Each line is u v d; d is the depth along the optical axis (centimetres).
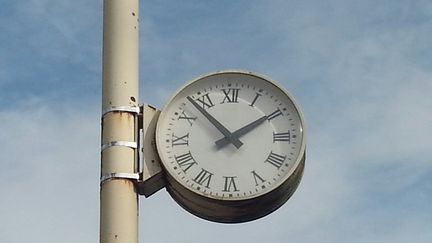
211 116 1408
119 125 1377
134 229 1337
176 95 1414
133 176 1360
